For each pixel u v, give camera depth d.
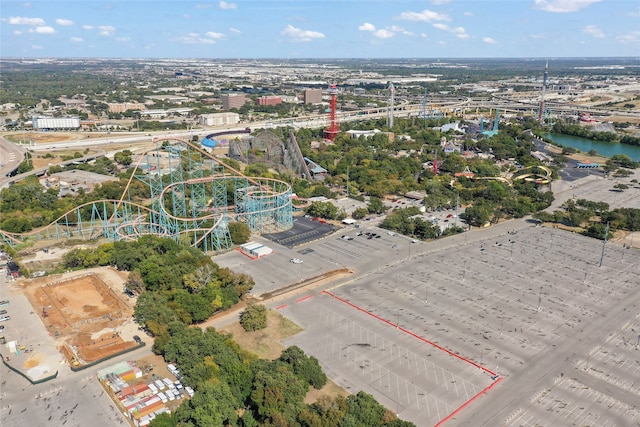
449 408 151.12
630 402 155.12
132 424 144.50
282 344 185.62
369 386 161.38
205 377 155.25
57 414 148.88
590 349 183.38
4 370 171.50
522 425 144.62
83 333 192.88
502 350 182.62
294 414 136.62
